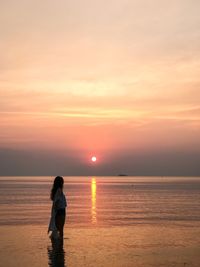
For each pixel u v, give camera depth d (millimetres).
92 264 11523
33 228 18750
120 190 77938
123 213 26969
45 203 37125
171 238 16031
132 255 12750
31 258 12219
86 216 24656
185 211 29141
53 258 12227
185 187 105000
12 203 37156
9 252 13062
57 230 15492
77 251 13305
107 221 22000
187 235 16859
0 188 87938
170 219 23438
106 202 39219
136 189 85812
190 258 12352
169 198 48406
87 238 15883
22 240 15273
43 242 14852
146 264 11555
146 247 14078
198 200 44375
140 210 29719
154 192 68812
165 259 12203
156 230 18391
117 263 11672
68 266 11266
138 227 19438
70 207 32219
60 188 15320
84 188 90938
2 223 20828
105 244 14586
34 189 81125
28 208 30984
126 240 15484
